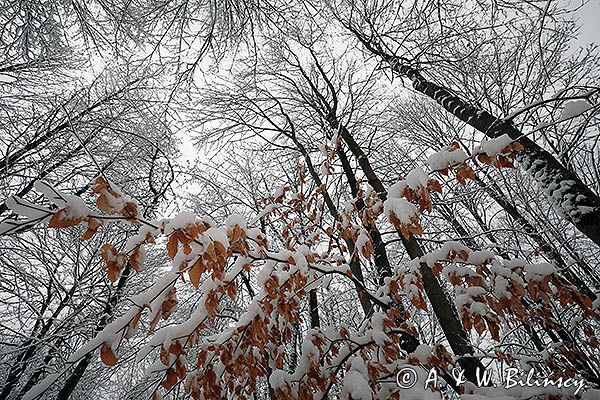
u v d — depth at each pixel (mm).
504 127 3510
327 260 3195
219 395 2295
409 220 2062
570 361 3041
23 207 1490
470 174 2193
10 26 4402
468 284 2500
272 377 2477
